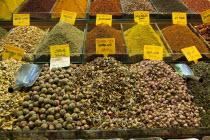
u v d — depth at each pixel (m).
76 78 2.94
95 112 2.58
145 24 3.65
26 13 3.78
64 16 3.76
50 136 2.40
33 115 2.50
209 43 3.61
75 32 3.64
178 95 2.77
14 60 3.17
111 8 4.06
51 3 4.30
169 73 3.02
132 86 2.83
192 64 3.29
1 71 2.95
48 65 3.13
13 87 2.66
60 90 2.77
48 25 3.95
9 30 3.93
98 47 3.21
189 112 2.61
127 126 2.44
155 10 4.11
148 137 2.46
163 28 4.03
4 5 3.82
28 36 3.63
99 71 2.97
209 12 3.81
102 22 3.76
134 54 3.23
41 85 2.77
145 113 2.57
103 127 2.44
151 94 2.77
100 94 2.71
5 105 2.60
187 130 2.46
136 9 4.11
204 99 2.75
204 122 2.53
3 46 3.42
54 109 2.54
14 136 2.37
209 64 3.21
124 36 3.61
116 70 2.96
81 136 2.43
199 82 2.95
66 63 3.11
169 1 4.27
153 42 3.43
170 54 3.25
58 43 3.34
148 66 3.06
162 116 2.52
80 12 3.90
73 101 2.64
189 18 3.96
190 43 3.47
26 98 2.67
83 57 3.21
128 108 2.63
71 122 2.46
